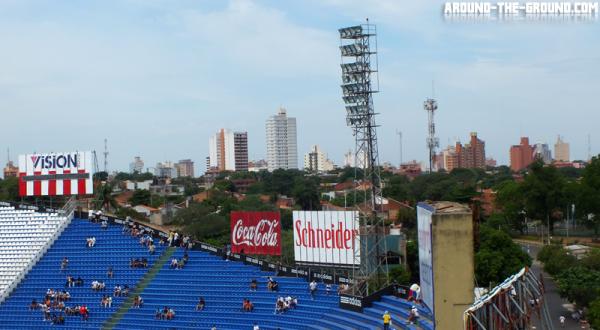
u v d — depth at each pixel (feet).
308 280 291.58
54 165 363.76
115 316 300.81
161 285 313.73
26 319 310.24
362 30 274.57
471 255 157.38
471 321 132.46
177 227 625.41
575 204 604.90
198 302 296.30
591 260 373.61
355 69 275.39
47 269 337.72
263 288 295.07
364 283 264.93
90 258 338.75
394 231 463.01
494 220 618.44
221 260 319.47
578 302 331.57
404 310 235.40
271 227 299.99
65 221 360.89
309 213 282.97
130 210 629.51
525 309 157.07
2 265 341.21
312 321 258.98
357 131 277.64
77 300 315.17
